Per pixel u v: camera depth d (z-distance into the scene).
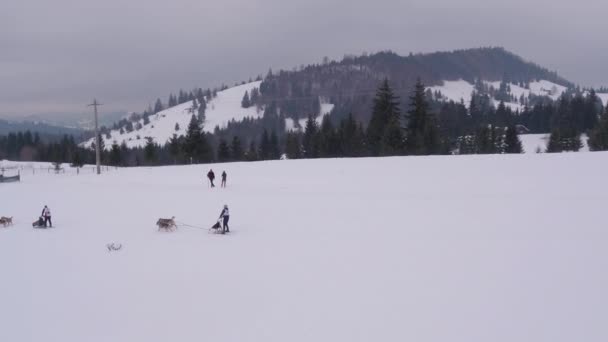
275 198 30.88
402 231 19.70
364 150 80.19
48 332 10.49
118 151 106.56
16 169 77.56
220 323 10.77
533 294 11.92
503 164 42.09
